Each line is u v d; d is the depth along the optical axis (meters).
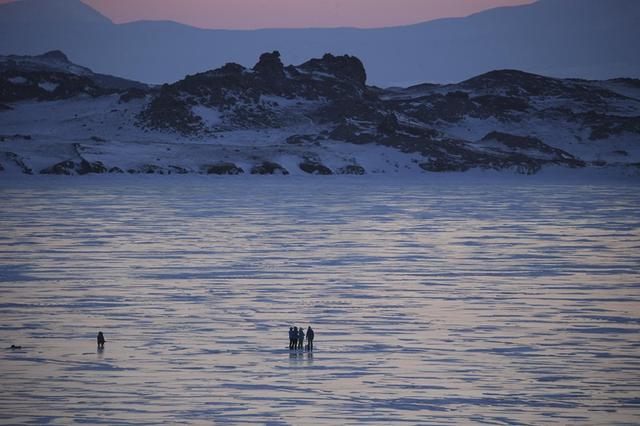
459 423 118.81
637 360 144.62
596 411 123.12
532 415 121.56
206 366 140.75
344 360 144.38
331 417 120.50
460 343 154.25
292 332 150.25
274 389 130.50
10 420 118.50
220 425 117.50
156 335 158.38
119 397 126.81
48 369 138.50
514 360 144.38
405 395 128.38
